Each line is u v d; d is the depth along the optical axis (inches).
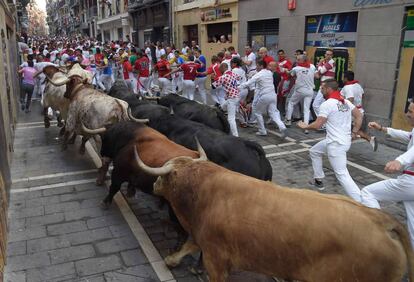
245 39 615.5
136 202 251.9
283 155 339.9
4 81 335.6
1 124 251.1
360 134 237.0
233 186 132.6
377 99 389.4
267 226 119.6
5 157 256.8
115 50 919.7
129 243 204.4
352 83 353.1
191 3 786.8
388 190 182.9
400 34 359.6
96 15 1971.0
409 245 110.9
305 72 405.4
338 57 438.0
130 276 178.2
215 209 133.9
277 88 475.2
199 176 142.9
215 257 136.7
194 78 531.2
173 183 148.9
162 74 567.5
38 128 430.3
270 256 120.8
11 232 213.9
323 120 226.1
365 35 395.5
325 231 110.0
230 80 372.5
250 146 194.1
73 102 304.3
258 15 573.6
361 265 107.3
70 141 353.4
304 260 114.3
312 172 300.2
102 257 191.9
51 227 219.3
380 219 109.7
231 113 378.6
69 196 259.6
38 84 605.6
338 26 437.1
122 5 1443.2
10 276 176.9
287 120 434.9
